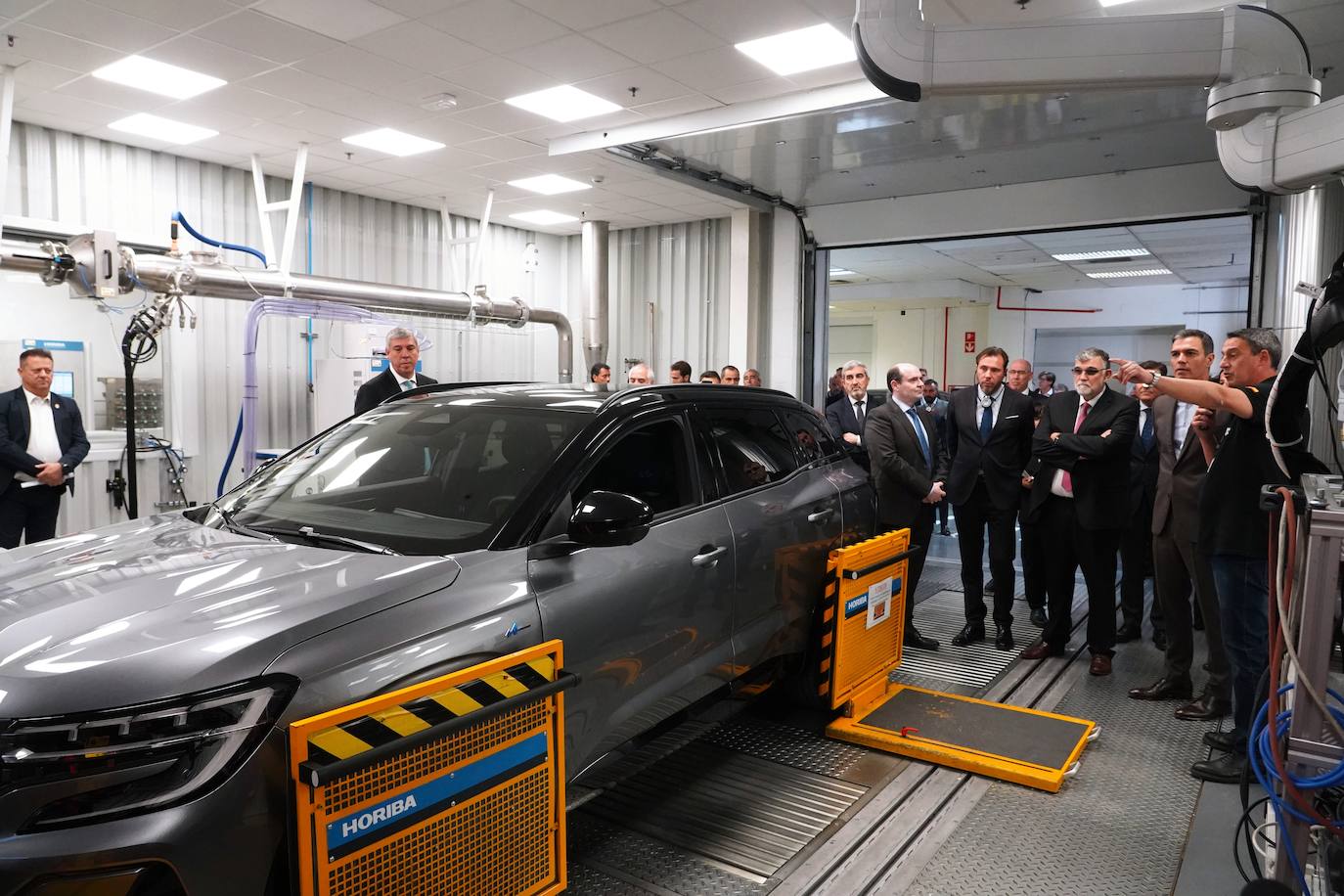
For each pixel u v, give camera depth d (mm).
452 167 8203
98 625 1691
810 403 10266
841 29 5230
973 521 4887
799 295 10062
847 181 8727
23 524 5535
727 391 3357
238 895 1592
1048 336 19500
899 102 6086
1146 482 5008
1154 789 3141
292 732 1558
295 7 4863
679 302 10836
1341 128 2541
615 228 11172
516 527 2264
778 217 10078
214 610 1746
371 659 1793
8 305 6605
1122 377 3092
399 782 1750
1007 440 4770
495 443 2646
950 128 6762
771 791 3059
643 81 6113
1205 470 3795
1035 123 6648
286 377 8484
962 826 2863
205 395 7844
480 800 1928
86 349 6980
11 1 4762
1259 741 2238
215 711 1565
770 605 3172
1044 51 2898
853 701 3588
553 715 2102
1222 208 7754
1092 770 3301
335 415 7891
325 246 9023
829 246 9992
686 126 6895
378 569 1996
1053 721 3631
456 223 10414
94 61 5633
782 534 3223
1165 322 17016
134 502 4961
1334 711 2021
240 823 1580
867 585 3680
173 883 1546
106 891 1460
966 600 4984
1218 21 2826
